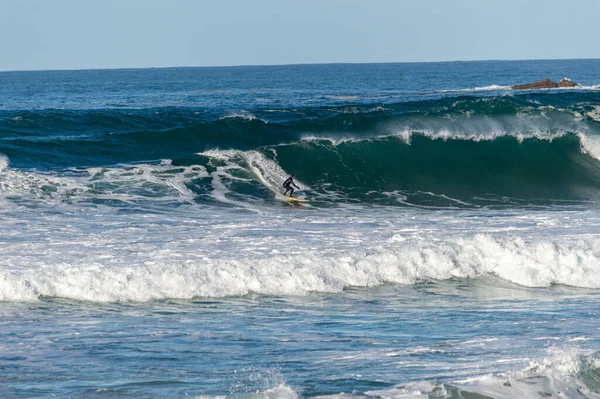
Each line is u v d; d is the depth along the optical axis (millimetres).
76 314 40562
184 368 31344
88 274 44719
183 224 62375
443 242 53750
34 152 84625
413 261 50562
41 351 33719
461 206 77312
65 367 31375
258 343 35438
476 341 35531
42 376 30125
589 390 27922
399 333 37406
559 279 50250
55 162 83000
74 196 71500
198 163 85938
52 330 37406
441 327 38719
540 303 44750
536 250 52531
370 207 75375
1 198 68812
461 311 42531
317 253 52125
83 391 28266
